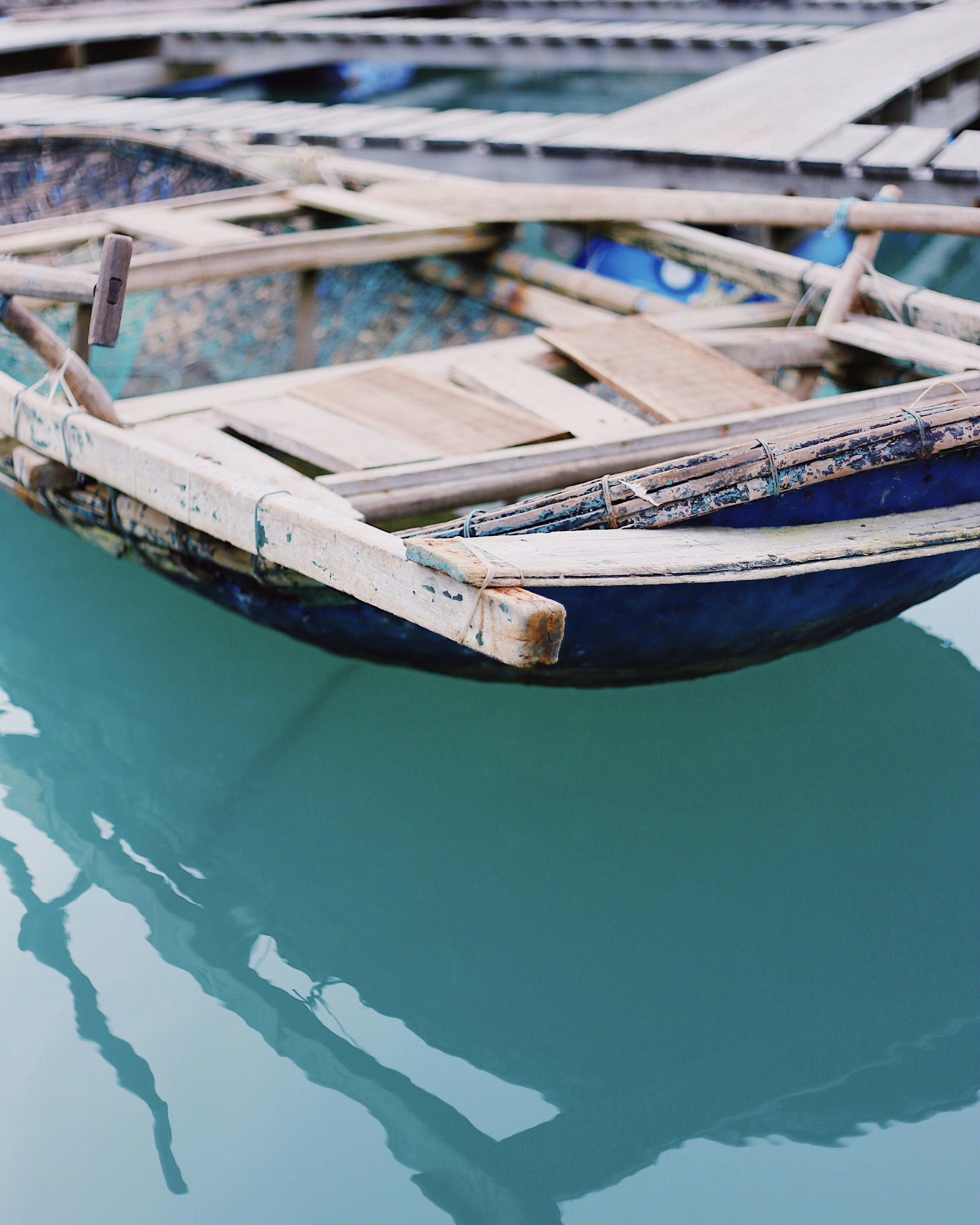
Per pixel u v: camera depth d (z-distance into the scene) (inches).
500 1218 79.0
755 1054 91.7
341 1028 94.5
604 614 99.1
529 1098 88.3
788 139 242.8
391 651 115.6
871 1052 91.7
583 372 160.2
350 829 116.6
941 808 116.6
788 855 112.3
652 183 239.6
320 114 303.7
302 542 89.0
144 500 108.3
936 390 125.6
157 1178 81.9
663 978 99.4
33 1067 90.4
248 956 101.6
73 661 141.6
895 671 135.8
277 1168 82.8
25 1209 79.9
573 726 129.5
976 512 104.9
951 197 211.5
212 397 142.3
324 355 192.9
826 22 432.8
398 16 490.9
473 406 137.8
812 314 169.0
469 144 254.5
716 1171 82.2
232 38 409.7
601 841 114.9
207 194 218.1
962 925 103.7
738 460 92.5
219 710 132.7
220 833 116.0
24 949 101.5
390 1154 83.7
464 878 110.7
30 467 123.5
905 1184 80.9
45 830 115.9
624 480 91.9
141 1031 94.0
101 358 179.2
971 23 371.2
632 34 390.0
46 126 267.7
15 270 110.2
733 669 120.0
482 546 79.4
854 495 100.8
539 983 99.0
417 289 201.9
